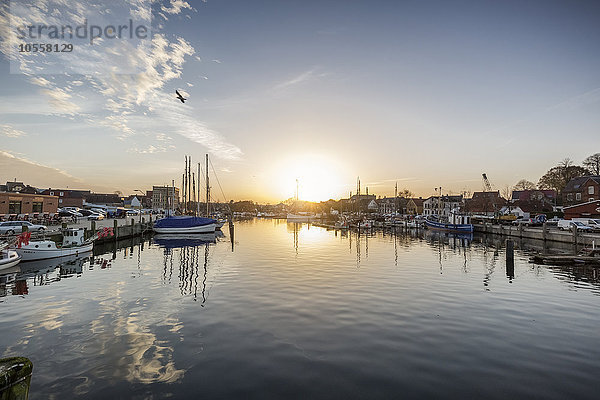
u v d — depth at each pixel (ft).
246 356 30.04
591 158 282.36
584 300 49.85
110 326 37.81
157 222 173.58
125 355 30.32
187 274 68.95
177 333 35.58
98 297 50.39
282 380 25.90
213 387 24.89
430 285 59.31
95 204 336.90
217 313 42.42
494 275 69.41
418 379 26.13
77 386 25.08
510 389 24.77
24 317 41.01
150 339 34.01
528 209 298.35
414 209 440.04
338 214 440.45
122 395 23.88
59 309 44.34
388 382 25.67
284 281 62.03
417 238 167.32
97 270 73.51
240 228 264.31
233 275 67.92
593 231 140.97
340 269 75.82
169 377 26.37
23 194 162.40
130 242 138.51
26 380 15.25
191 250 112.68
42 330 36.63
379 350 31.37
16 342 33.40
